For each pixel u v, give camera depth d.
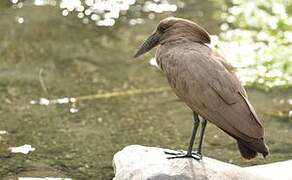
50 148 12.66
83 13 18.56
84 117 13.85
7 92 14.70
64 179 11.68
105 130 13.38
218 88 9.79
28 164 12.10
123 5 19.08
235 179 10.22
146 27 17.91
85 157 12.40
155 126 13.59
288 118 13.79
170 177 10.02
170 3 19.27
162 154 10.70
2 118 13.69
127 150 10.98
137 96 14.76
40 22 17.94
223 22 18.06
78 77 15.42
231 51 16.59
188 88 9.99
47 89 14.86
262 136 9.40
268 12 18.34
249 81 15.29
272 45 16.78
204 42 10.70
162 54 10.54
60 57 16.28
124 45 16.97
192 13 18.66
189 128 13.50
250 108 9.65
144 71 15.84
